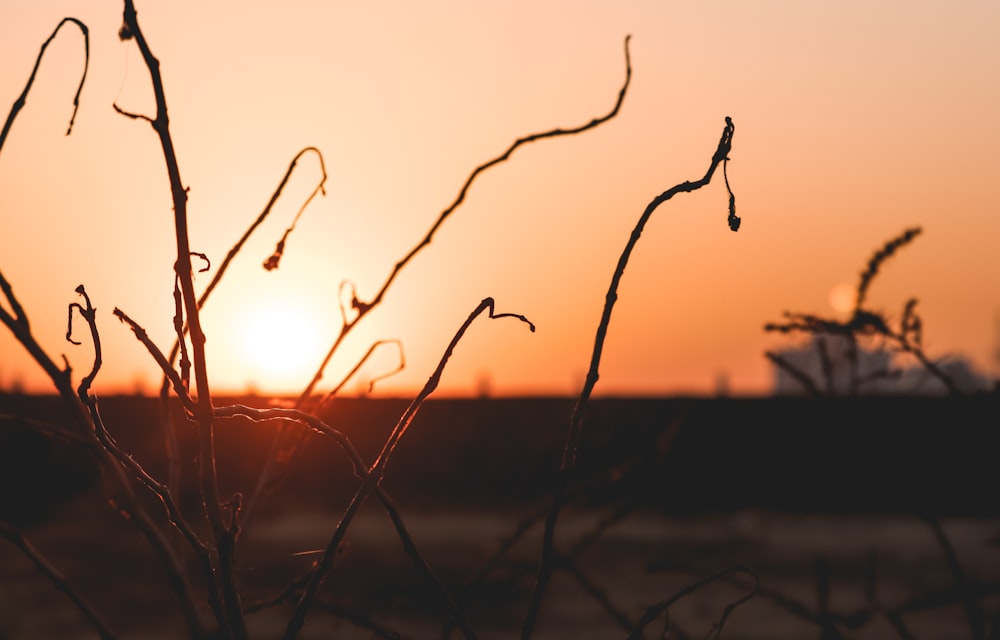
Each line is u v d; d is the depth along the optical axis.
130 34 1.67
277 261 2.04
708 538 13.27
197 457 1.77
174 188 1.64
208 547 1.71
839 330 2.72
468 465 16.22
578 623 9.04
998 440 2.72
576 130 2.01
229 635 1.61
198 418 1.64
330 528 12.52
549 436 16.39
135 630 9.08
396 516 1.87
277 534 11.78
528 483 16.23
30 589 10.66
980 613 2.71
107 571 11.09
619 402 13.94
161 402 2.10
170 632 8.88
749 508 14.45
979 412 2.74
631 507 2.56
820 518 14.23
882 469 2.79
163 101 1.67
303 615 1.75
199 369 1.64
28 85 1.74
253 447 4.59
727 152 1.79
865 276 2.71
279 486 2.22
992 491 2.74
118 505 1.67
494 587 2.44
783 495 14.35
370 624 2.22
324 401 2.21
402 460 16.55
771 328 2.75
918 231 2.68
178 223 1.64
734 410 14.45
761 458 14.55
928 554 12.16
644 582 10.73
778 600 2.63
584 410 1.90
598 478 2.63
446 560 11.05
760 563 11.84
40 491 12.57
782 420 14.57
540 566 1.88
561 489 1.88
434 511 15.17
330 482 13.13
